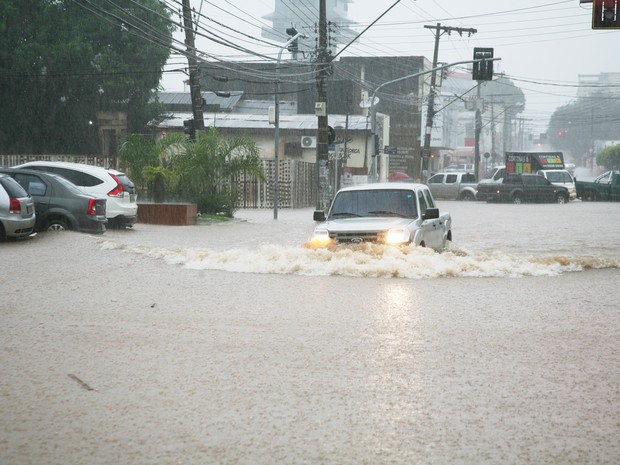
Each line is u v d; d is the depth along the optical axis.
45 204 18.98
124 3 44.06
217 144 29.02
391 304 10.04
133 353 7.32
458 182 56.19
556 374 6.57
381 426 5.24
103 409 5.61
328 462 4.61
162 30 45.28
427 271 12.80
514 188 50.06
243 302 10.15
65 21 43.91
